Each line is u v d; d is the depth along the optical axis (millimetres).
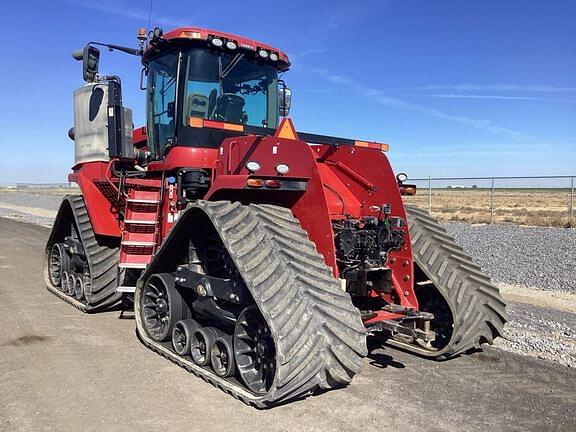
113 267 6777
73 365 4934
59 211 7918
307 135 5062
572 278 10102
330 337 3809
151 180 6062
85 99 7012
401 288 5082
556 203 42469
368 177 5344
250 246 4102
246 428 3717
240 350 4328
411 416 3977
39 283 9000
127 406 4051
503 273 10742
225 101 5773
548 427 3836
